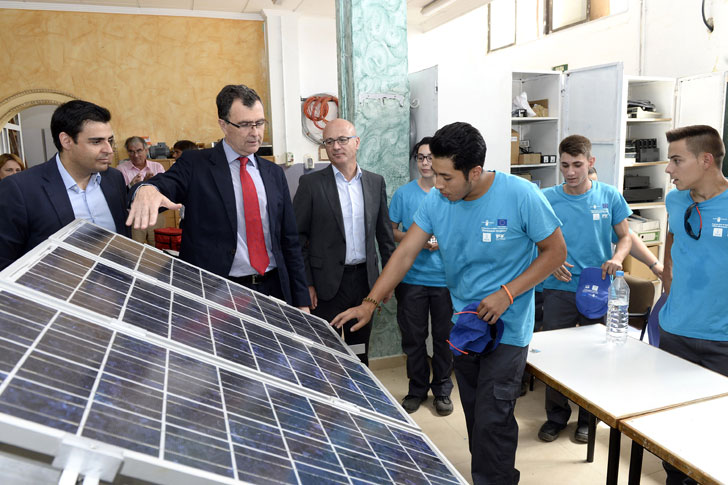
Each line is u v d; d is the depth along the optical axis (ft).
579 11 22.85
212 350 3.16
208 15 22.84
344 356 4.79
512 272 6.07
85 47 21.43
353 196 9.32
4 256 5.75
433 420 9.95
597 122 14.71
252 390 2.90
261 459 2.19
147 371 2.43
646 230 16.24
